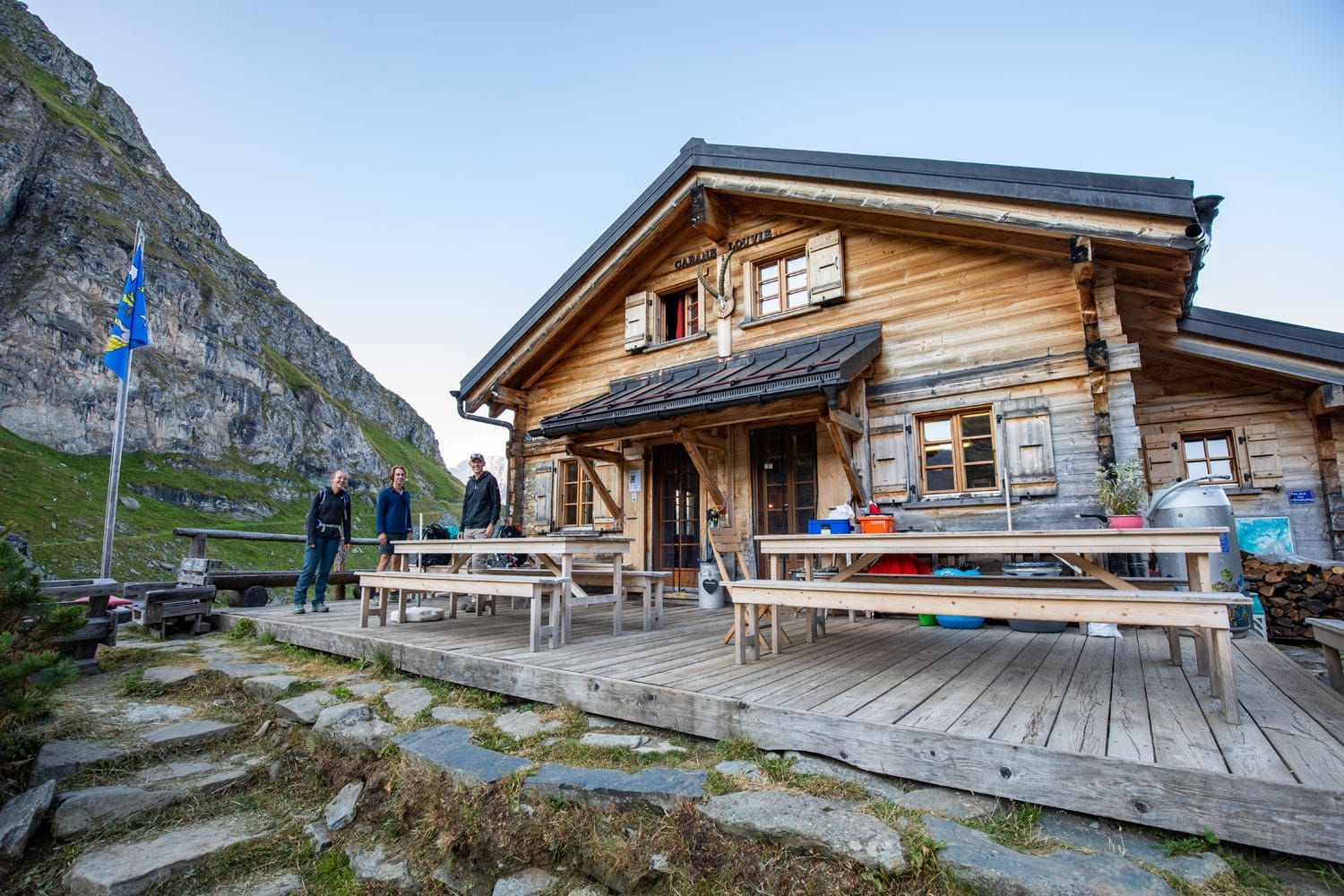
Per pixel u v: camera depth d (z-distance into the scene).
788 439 8.08
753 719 3.09
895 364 7.35
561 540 5.01
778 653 4.53
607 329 10.27
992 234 6.68
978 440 6.85
